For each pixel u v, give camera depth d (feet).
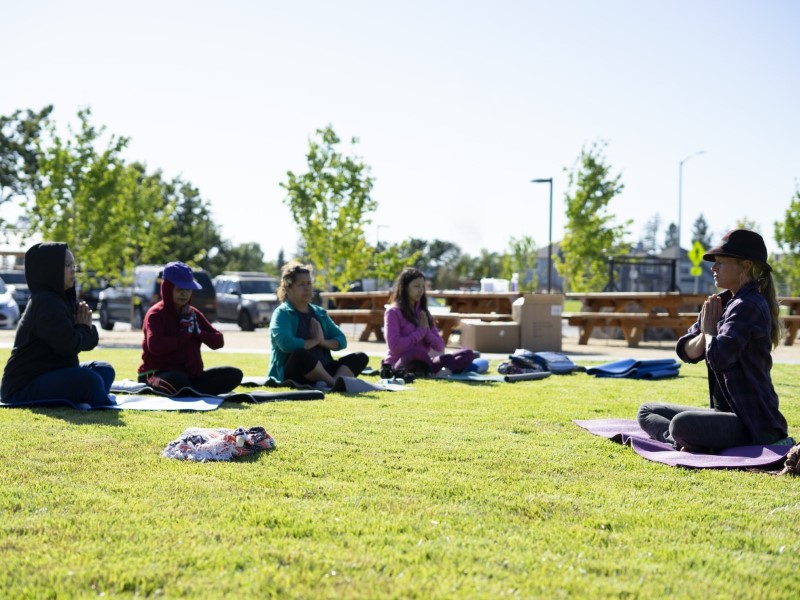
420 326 31.73
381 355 42.93
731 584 8.91
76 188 70.95
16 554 9.48
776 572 9.38
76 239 71.36
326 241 84.64
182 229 193.36
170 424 18.65
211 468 14.05
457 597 8.36
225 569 9.11
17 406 20.95
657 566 9.45
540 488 13.14
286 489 12.63
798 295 100.17
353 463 14.65
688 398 25.48
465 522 11.02
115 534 10.21
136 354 42.45
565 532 10.75
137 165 189.78
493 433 18.26
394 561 9.37
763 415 16.02
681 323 52.42
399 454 15.58
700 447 16.07
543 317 45.98
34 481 12.91
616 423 19.61
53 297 20.95
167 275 24.38
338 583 8.69
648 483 13.66
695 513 11.78
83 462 14.35
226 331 81.05
